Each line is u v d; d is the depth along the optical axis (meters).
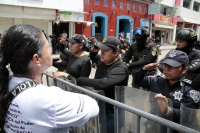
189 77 1.93
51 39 10.99
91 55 2.56
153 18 18.50
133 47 3.00
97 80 1.75
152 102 1.25
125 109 1.17
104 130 1.45
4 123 0.79
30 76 0.83
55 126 0.75
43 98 0.73
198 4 25.42
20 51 0.76
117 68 1.74
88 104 0.83
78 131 1.76
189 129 0.86
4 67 0.80
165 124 0.95
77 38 2.27
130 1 16.23
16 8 9.53
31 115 0.72
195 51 2.17
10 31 0.78
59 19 10.95
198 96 1.33
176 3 21.28
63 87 1.84
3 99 0.76
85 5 12.94
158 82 1.63
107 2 14.53
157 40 12.50
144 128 1.20
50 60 0.89
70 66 2.35
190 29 2.27
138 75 1.73
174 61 1.40
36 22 10.80
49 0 10.61
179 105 1.38
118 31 15.94
